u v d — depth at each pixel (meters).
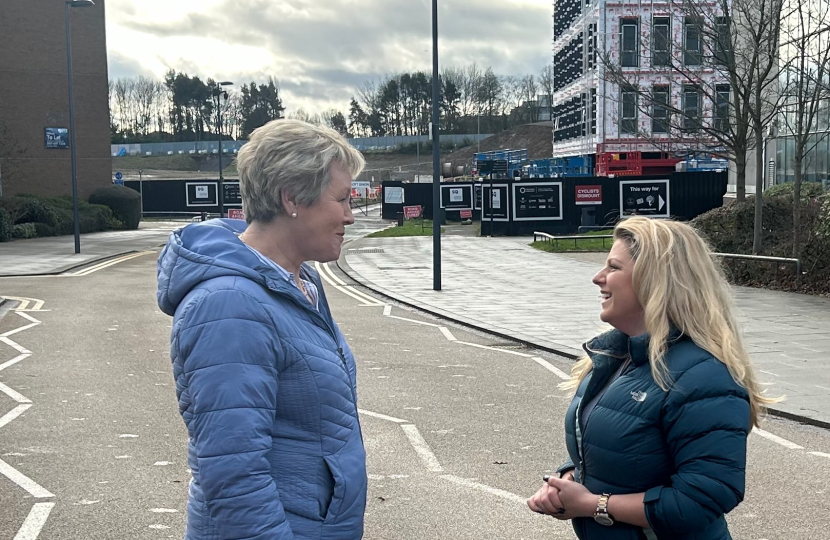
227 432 1.93
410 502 5.25
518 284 18.72
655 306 2.23
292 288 2.13
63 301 16.42
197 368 1.98
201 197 59.53
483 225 36.56
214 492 1.93
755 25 19.77
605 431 2.25
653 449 2.19
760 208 17.48
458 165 100.00
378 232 39.88
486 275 20.77
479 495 5.38
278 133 2.21
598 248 28.31
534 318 13.59
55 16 45.59
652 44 27.78
